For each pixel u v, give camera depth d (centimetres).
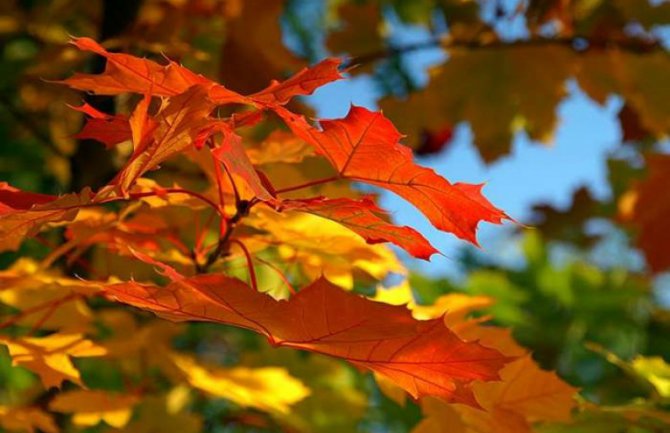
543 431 104
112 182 83
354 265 98
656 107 154
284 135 93
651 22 148
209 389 102
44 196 88
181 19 131
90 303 117
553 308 175
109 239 97
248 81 137
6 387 161
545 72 156
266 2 135
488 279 169
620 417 102
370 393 145
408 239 85
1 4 144
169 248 102
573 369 167
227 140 82
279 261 107
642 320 176
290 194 96
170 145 83
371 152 85
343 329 82
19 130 163
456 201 85
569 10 147
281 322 82
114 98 127
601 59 151
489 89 158
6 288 95
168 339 113
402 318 81
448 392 83
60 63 131
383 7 192
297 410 120
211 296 81
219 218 104
